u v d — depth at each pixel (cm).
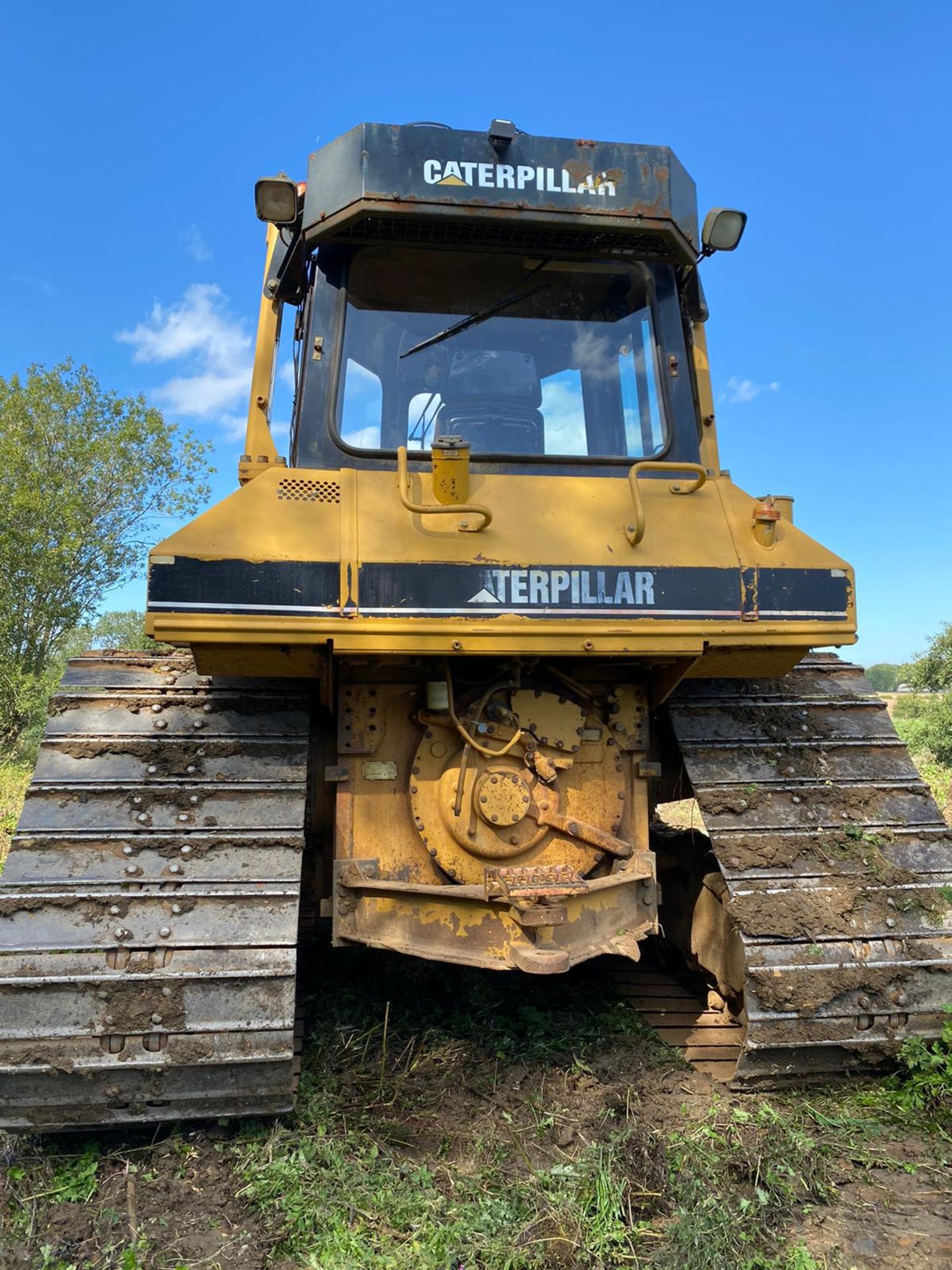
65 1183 306
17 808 888
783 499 394
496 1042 404
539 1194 299
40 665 1748
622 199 397
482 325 424
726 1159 313
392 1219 290
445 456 357
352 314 412
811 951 356
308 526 349
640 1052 395
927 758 1430
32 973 312
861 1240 282
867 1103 354
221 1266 270
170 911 329
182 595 333
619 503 377
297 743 386
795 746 418
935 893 374
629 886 393
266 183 399
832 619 378
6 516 1730
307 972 488
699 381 460
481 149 388
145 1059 307
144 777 366
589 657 379
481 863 379
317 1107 346
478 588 350
